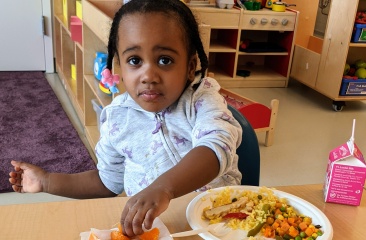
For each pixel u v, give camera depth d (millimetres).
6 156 2062
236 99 2451
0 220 630
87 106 2330
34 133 2352
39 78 3387
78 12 2549
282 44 3664
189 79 834
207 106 805
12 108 2695
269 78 3590
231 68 3535
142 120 889
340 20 3000
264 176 2055
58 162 2045
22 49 3486
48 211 661
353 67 3176
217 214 669
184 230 635
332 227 649
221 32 3686
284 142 2477
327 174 757
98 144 980
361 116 3023
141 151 888
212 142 695
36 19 3432
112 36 838
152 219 553
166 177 629
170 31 717
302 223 645
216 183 853
